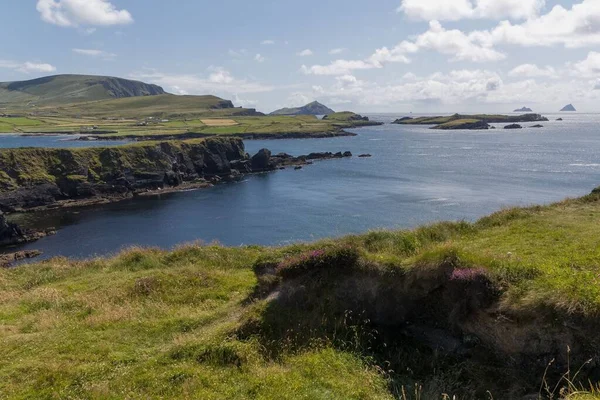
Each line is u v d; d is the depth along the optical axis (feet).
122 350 33.35
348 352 30.40
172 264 58.44
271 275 42.19
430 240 47.57
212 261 58.70
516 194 178.19
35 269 61.82
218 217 164.35
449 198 175.42
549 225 47.42
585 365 24.56
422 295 32.71
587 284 27.20
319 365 28.40
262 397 25.20
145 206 191.42
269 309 35.29
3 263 117.08
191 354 31.19
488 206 157.79
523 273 30.35
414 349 30.68
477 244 43.19
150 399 26.13
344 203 176.45
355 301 34.86
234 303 41.78
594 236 40.91
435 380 26.76
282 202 186.39
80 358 31.91
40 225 160.04
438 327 31.60
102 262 62.08
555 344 25.79
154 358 31.22
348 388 25.72
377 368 28.12
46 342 35.04
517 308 27.27
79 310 43.62
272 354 31.07
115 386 27.84
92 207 192.54
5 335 37.37
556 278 28.94
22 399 26.96
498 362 27.50
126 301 45.16
